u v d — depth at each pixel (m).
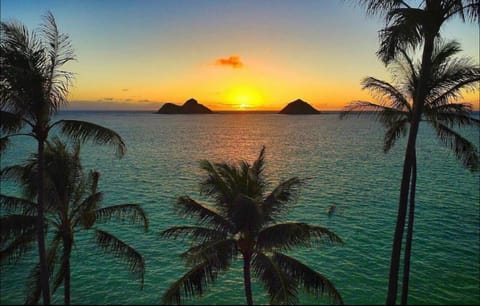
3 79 11.50
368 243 27.84
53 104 12.75
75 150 16.14
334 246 26.98
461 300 19.53
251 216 11.85
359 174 55.53
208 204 38.62
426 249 26.34
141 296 20.36
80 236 28.66
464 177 51.03
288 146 98.31
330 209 36.69
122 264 23.94
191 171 58.16
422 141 109.81
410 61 15.86
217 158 74.00
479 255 25.17
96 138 13.16
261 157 16.03
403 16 12.04
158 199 40.62
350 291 20.84
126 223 31.97
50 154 15.16
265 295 20.27
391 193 43.22
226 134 144.25
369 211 36.22
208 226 14.91
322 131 165.25
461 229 30.41
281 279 12.51
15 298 19.52
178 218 33.78
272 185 48.50
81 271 22.92
